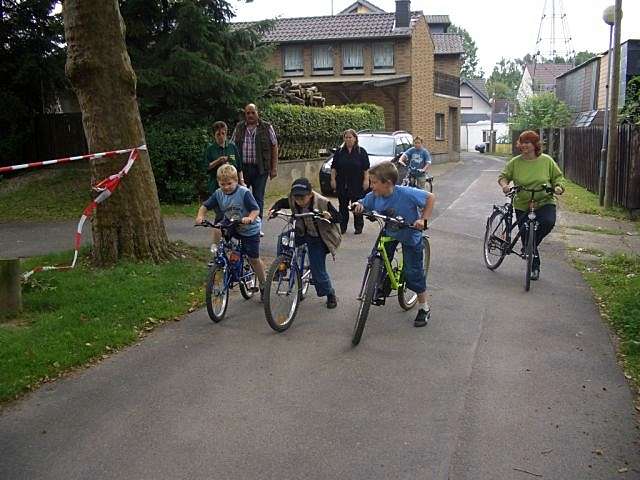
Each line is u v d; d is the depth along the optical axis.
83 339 6.03
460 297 7.88
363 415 4.68
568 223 13.82
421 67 35.25
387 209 6.48
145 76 15.42
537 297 7.93
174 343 6.20
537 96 41.81
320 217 6.71
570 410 4.78
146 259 8.73
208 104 16.61
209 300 6.62
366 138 19.31
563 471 3.96
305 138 21.28
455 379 5.34
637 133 14.54
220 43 16.62
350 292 8.04
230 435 4.39
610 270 9.44
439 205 16.73
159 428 4.50
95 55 8.30
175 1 16.11
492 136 60.38
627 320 6.68
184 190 15.30
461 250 10.78
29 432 4.45
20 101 18.03
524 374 5.46
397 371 5.50
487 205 16.67
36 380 5.27
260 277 7.59
